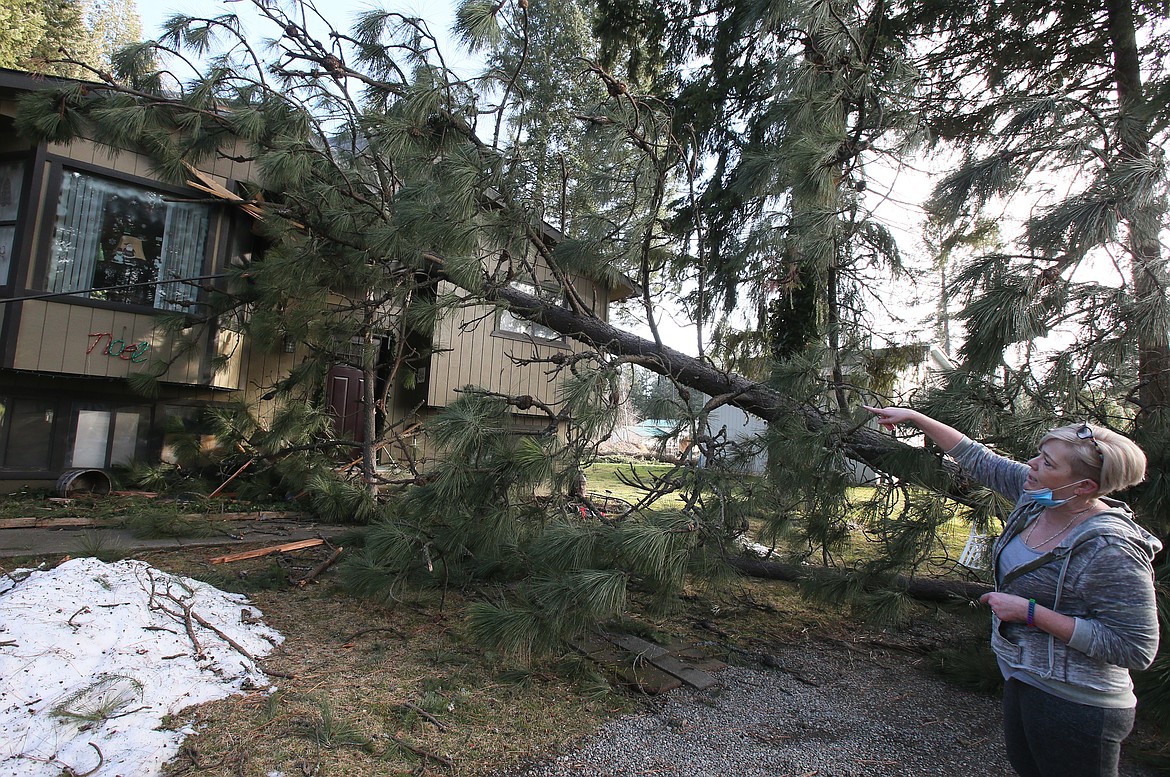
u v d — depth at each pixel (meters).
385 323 6.71
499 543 3.10
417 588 3.62
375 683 2.81
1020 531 1.71
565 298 4.53
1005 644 1.65
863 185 4.00
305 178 4.73
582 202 4.14
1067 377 2.88
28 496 5.84
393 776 2.13
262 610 3.58
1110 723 1.49
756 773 2.31
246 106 4.59
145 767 2.02
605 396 2.84
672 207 6.66
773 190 4.09
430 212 3.55
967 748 2.56
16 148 5.75
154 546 4.59
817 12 3.52
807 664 3.50
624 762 2.34
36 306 5.66
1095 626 1.47
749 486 3.25
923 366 4.27
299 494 6.10
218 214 6.89
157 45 4.61
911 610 3.44
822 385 3.36
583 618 2.59
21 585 2.96
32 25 11.88
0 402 5.82
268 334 5.94
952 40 5.60
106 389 6.48
